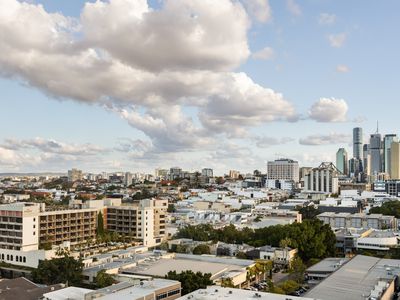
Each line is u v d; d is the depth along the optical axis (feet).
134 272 648.38
